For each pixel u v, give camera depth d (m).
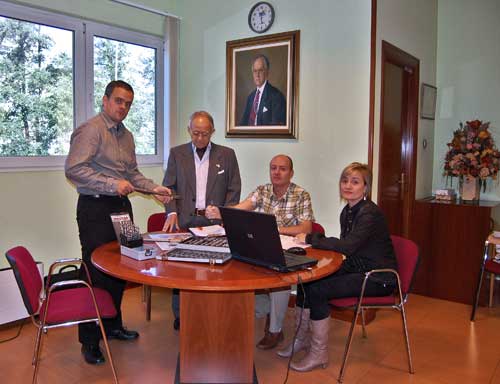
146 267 1.93
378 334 3.07
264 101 3.68
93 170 2.56
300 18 3.46
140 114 4.02
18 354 2.70
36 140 3.29
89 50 3.53
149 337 2.96
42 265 3.06
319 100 3.42
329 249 2.34
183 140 4.23
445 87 4.39
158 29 4.04
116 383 2.21
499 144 4.16
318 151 3.46
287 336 3.01
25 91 3.20
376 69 3.19
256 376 2.33
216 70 3.97
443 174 4.27
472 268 3.69
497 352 2.82
